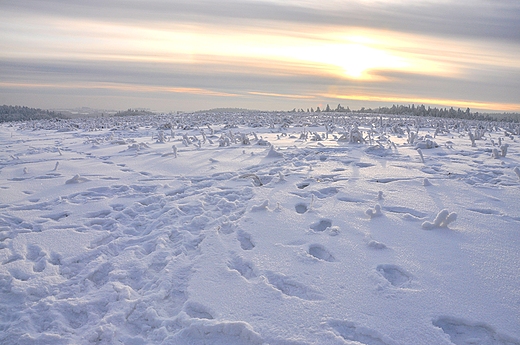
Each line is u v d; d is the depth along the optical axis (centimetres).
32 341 294
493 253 414
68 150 1484
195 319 305
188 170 986
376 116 5003
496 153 1083
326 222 545
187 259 436
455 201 629
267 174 904
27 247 479
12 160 1190
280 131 2344
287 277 372
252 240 476
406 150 1280
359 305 319
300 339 277
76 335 307
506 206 596
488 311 305
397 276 378
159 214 617
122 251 473
